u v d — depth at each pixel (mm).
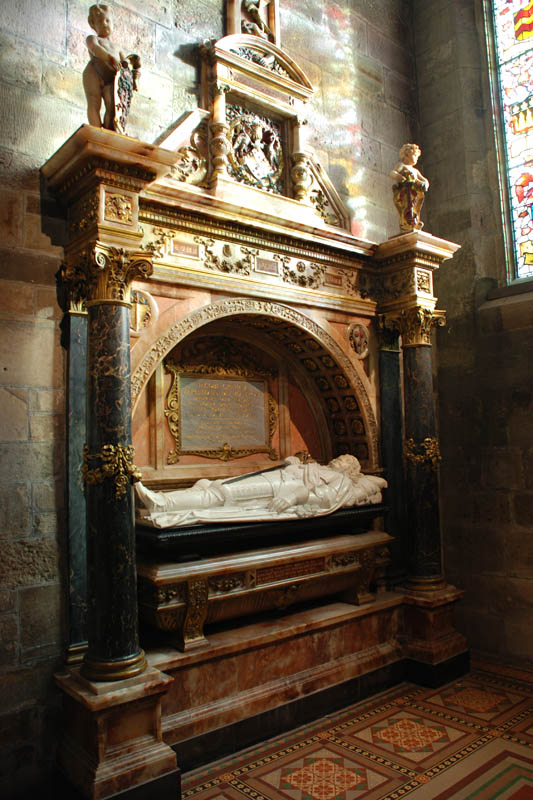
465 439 5445
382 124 5566
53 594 3205
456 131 5688
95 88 3086
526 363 5086
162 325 3623
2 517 3080
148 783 2785
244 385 4602
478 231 5547
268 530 3781
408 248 4676
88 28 3635
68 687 2922
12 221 3225
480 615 5230
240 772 3229
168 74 4004
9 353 3164
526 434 5035
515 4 5590
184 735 3252
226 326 4445
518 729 3705
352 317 4828
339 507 4203
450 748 3467
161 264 3598
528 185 5438
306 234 4332
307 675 3896
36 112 3369
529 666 4859
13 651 3055
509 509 5102
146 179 3156
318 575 4031
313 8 5109
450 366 5605
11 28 3330
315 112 4980
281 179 4586
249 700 3551
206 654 3387
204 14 4270
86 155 2934
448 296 5660
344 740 3576
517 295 5285
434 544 4695
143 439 3945
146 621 3395
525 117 5484
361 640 4305
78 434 3297
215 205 3762
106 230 3029
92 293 3096
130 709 2861
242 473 4441
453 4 5758
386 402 4980
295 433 4945
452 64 5746
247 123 4402
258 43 4441
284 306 4309
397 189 4793
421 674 4426
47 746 3098
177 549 3477
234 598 3590
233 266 3990
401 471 5035
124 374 3078
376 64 5605
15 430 3152
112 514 2975
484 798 2961
